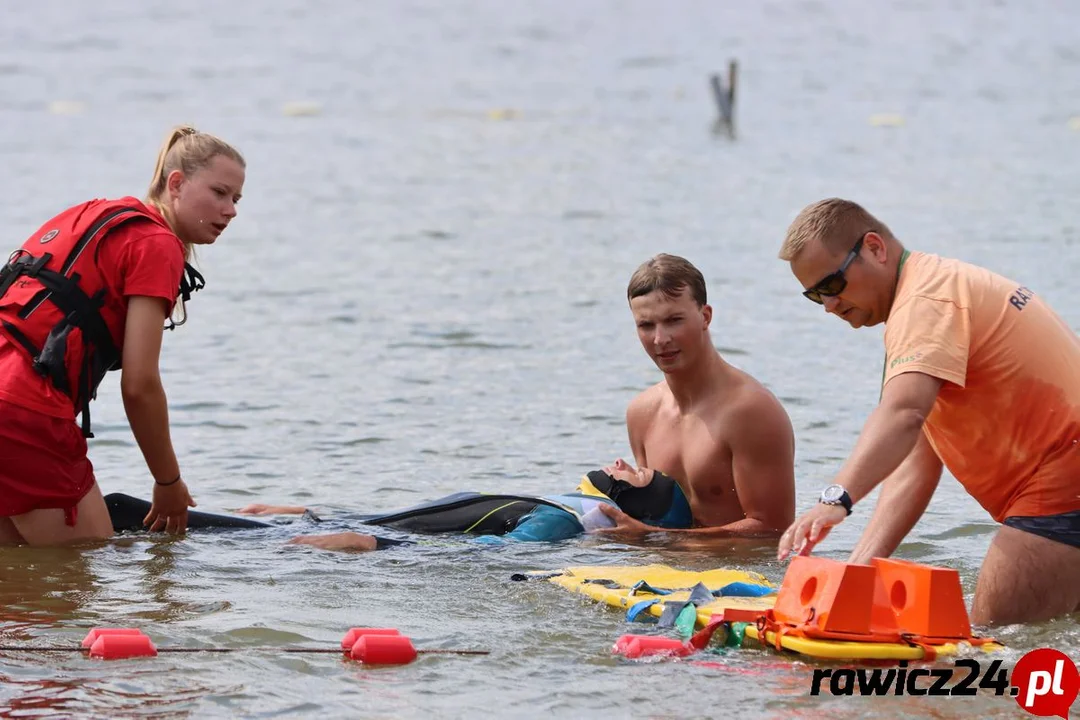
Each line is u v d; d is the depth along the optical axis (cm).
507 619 1888
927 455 2020
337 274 5559
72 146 10069
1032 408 1847
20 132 10888
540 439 3225
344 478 2897
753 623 1764
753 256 5906
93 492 2348
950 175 8700
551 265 5772
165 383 3756
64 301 2252
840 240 1852
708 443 2480
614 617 1897
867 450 1736
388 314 4756
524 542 2378
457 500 2500
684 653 1722
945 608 1727
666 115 12544
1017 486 1905
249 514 2550
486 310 4831
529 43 18738
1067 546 1858
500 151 10250
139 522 2428
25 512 2266
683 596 1917
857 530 2542
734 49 17812
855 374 3841
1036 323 1853
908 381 1767
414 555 2278
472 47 18350
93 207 2320
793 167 9244
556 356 4125
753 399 2447
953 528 2502
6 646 1731
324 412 3469
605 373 3909
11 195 7594
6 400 2212
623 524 2481
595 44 18562
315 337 4391
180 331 4456
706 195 7981
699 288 2470
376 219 7150
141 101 13312
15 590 2014
